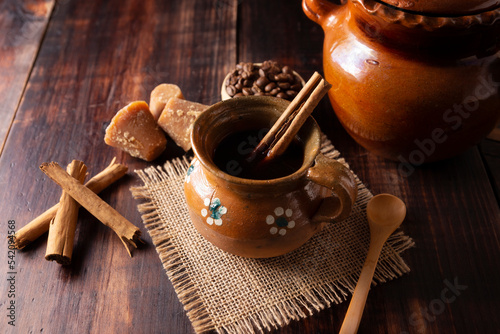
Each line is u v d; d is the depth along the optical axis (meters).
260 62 0.54
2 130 0.51
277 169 0.39
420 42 0.38
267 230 0.37
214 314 0.39
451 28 0.37
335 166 0.36
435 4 0.37
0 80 0.54
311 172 0.36
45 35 0.58
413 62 0.39
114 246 0.42
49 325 0.39
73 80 0.54
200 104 0.47
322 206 0.38
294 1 0.60
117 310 0.39
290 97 0.47
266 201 0.37
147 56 0.55
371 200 0.43
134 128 0.46
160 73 0.54
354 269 0.41
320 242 0.42
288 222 0.37
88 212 0.44
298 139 0.38
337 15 0.44
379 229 0.42
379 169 0.46
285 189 0.36
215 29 0.58
